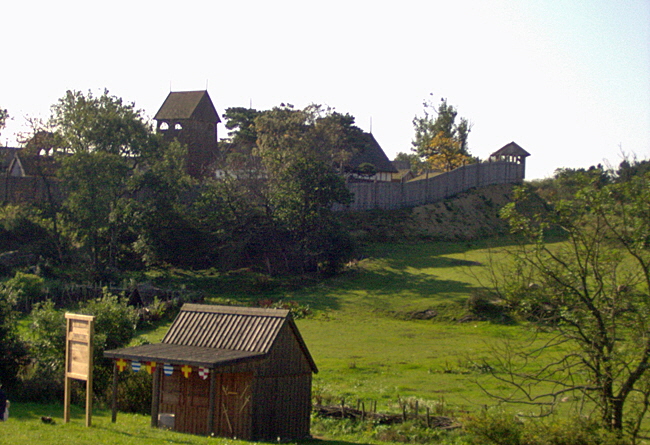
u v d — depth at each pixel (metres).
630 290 17.14
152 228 58.84
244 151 82.69
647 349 16.23
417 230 72.62
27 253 56.97
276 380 21.12
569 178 19.44
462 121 130.50
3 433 16.34
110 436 16.84
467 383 29.77
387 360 35.19
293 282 56.72
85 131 60.94
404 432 21.95
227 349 20.89
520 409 24.39
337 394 27.75
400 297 51.53
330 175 60.12
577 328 17.42
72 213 60.00
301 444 20.11
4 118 64.00
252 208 60.94
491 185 90.94
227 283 56.16
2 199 65.62
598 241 17.39
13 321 27.22
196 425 20.59
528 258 18.23
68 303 48.50
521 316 18.78
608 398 16.72
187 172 81.81
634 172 18.17
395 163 134.62
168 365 19.36
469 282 54.28
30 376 25.70
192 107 83.31
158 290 51.41
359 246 65.31
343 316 47.88
